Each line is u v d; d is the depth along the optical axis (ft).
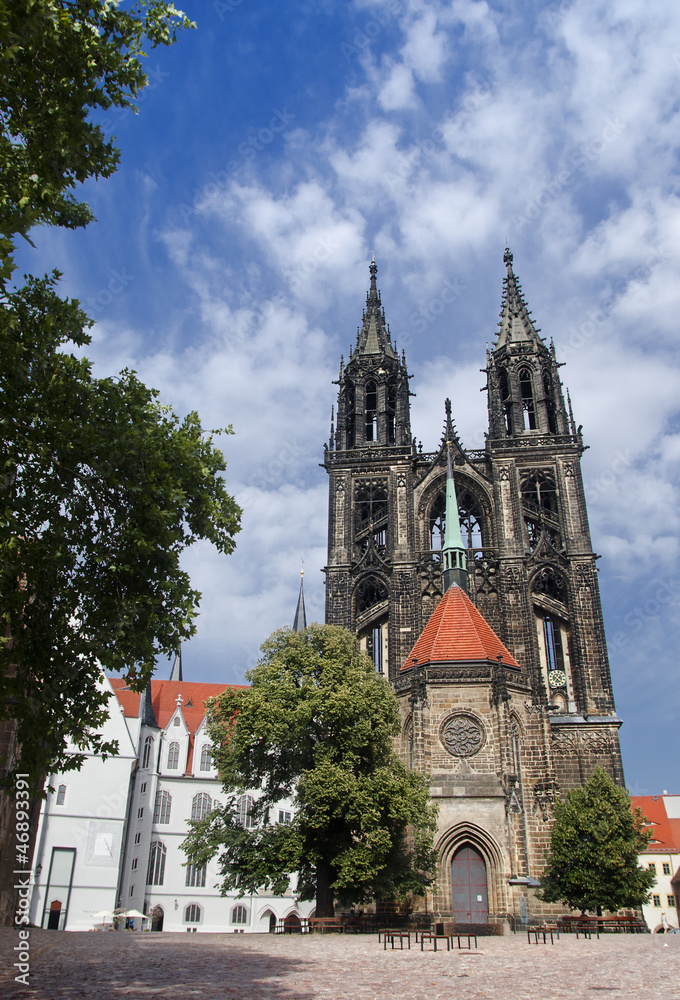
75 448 75.20
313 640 193.77
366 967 88.22
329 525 302.66
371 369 336.49
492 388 317.42
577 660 264.52
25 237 73.72
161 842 333.83
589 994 66.64
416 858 188.14
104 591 79.30
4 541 71.61
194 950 106.22
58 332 79.20
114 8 79.20
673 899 391.45
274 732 171.32
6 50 71.72
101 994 59.26
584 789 219.61
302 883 192.75
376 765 180.65
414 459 314.96
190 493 83.51
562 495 291.79
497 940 149.59
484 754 209.97
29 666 77.05
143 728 338.54
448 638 234.38
